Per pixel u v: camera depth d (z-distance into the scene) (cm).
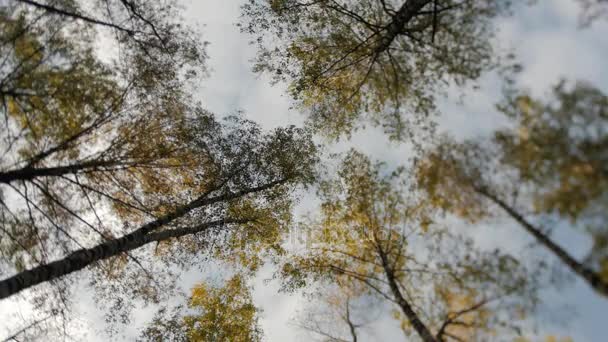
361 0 991
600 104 506
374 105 1048
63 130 761
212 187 1055
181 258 1072
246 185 1126
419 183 731
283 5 1024
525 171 571
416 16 882
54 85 724
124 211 954
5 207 708
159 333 1098
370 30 1011
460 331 606
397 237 778
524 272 556
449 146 679
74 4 786
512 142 597
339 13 1023
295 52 1075
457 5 789
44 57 721
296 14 1034
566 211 513
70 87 742
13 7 700
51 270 650
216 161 1042
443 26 844
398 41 936
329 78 1105
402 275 734
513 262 571
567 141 525
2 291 568
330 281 848
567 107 533
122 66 843
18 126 718
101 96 794
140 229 846
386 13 932
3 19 689
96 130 809
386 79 1000
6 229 733
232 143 1088
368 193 834
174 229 948
